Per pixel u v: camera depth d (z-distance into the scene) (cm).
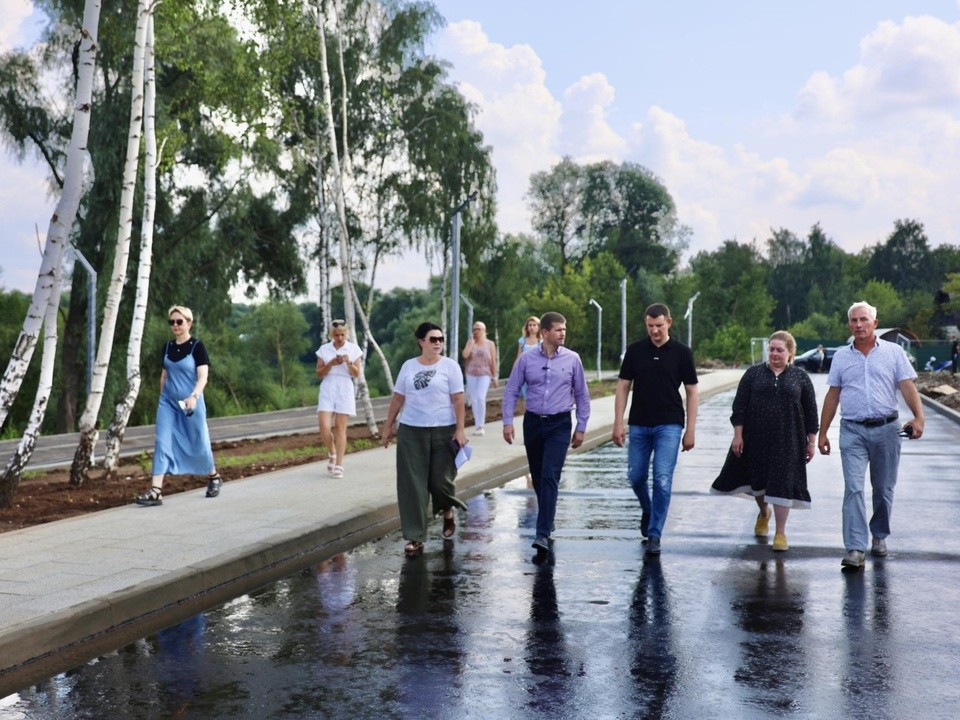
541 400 856
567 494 1187
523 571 761
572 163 11531
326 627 602
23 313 3797
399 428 861
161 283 3219
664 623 609
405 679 502
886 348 799
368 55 3681
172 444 1030
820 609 643
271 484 1166
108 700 475
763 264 15538
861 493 784
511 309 6144
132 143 1296
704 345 8881
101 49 2902
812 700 468
